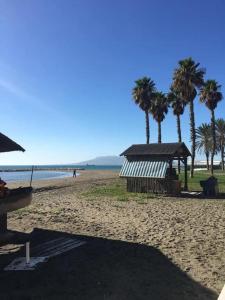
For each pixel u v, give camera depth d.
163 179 26.34
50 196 26.25
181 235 12.39
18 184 46.00
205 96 53.53
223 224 14.36
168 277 8.29
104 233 12.76
